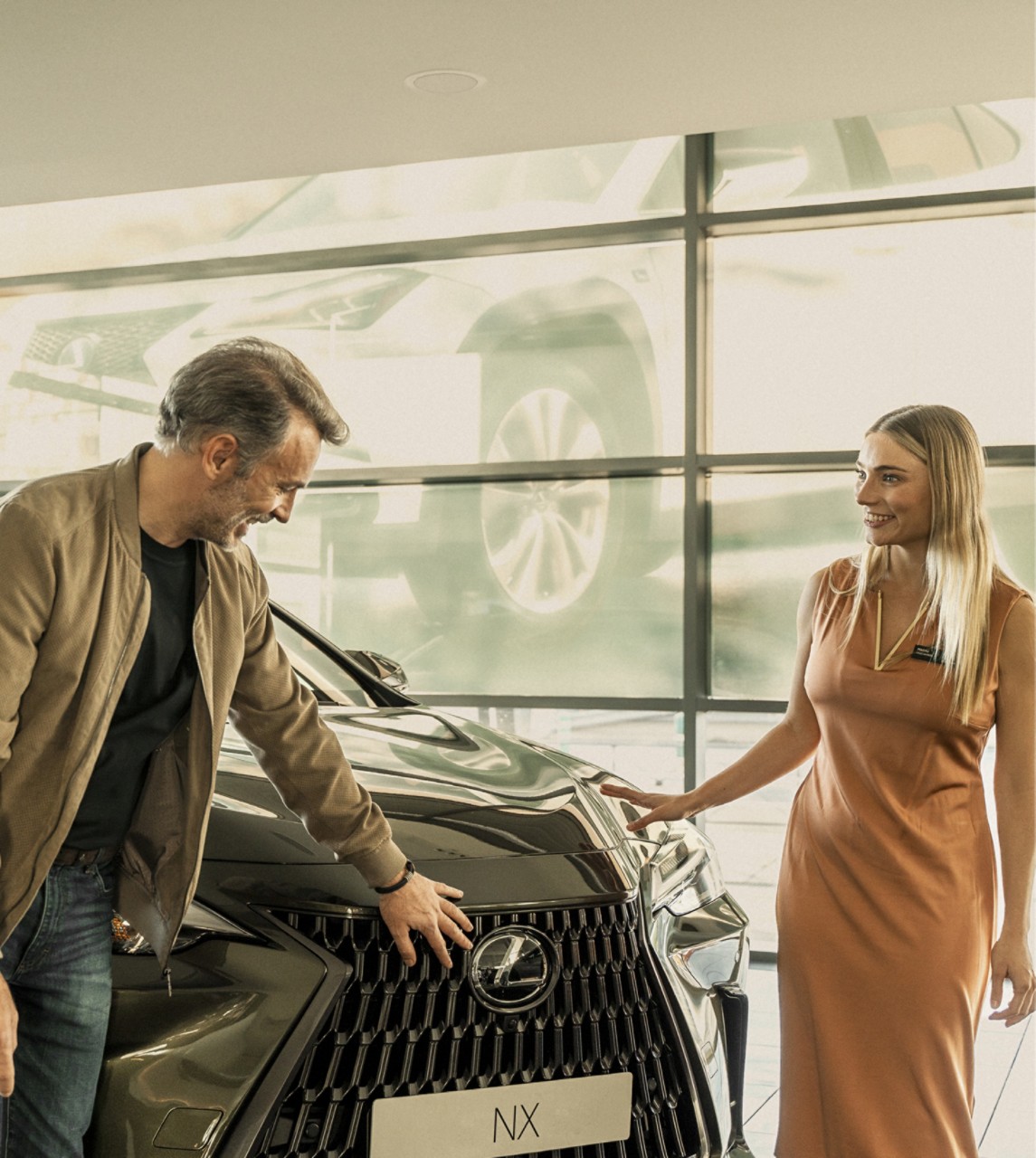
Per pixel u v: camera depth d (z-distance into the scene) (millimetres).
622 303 5293
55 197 5418
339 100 4383
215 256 5832
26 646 1513
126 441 5996
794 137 5031
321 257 5629
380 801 1990
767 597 5137
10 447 6160
